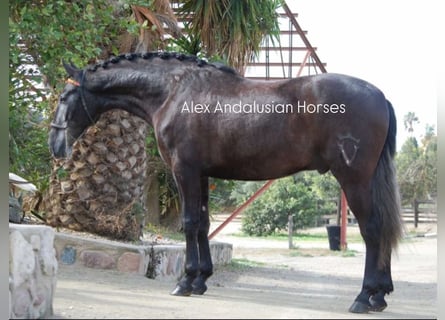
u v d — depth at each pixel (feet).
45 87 30.19
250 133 20.70
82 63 27.50
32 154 31.55
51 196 29.04
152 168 42.47
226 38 39.47
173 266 29.01
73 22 27.86
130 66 23.70
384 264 19.81
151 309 18.62
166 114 22.47
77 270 25.46
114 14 29.81
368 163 19.62
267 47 41.22
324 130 19.79
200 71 22.59
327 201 78.64
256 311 19.01
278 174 20.89
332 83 19.94
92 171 28.71
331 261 43.75
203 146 21.70
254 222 73.67
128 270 26.21
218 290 25.26
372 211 19.71
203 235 23.18
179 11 39.83
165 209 45.27
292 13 39.96
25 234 16.65
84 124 24.36
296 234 73.41
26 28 26.63
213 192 46.44
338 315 18.72
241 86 21.62
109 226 28.63
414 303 23.39
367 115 19.61
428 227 77.77
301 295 25.00
